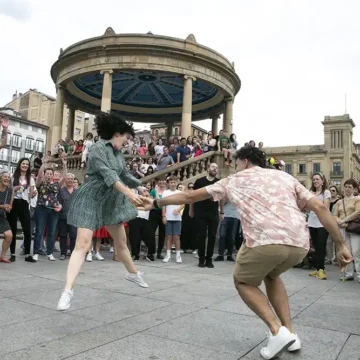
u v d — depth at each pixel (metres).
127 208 4.13
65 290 3.54
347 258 2.70
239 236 10.42
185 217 10.45
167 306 4.27
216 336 3.24
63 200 8.21
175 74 19.94
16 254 8.77
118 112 27.00
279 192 2.83
